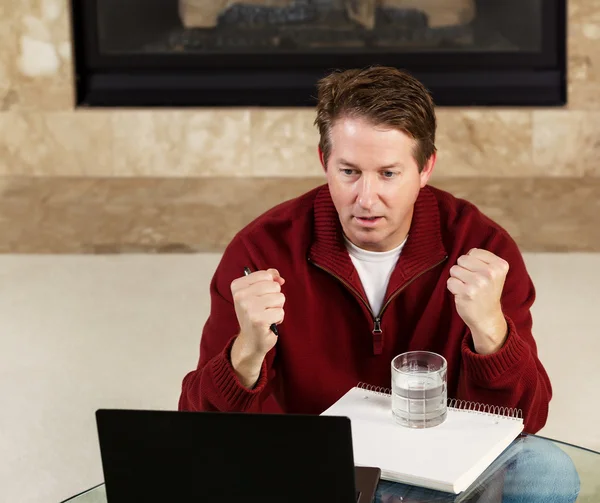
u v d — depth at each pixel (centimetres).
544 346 387
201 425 141
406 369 172
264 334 172
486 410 181
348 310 198
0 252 506
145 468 143
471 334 182
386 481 158
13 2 524
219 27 535
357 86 175
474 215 204
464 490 158
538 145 525
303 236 201
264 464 141
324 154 181
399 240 194
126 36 537
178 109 535
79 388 358
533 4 527
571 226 504
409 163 176
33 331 412
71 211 524
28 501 285
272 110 531
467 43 532
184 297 448
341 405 177
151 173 541
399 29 532
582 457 168
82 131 536
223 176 539
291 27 533
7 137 538
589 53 516
